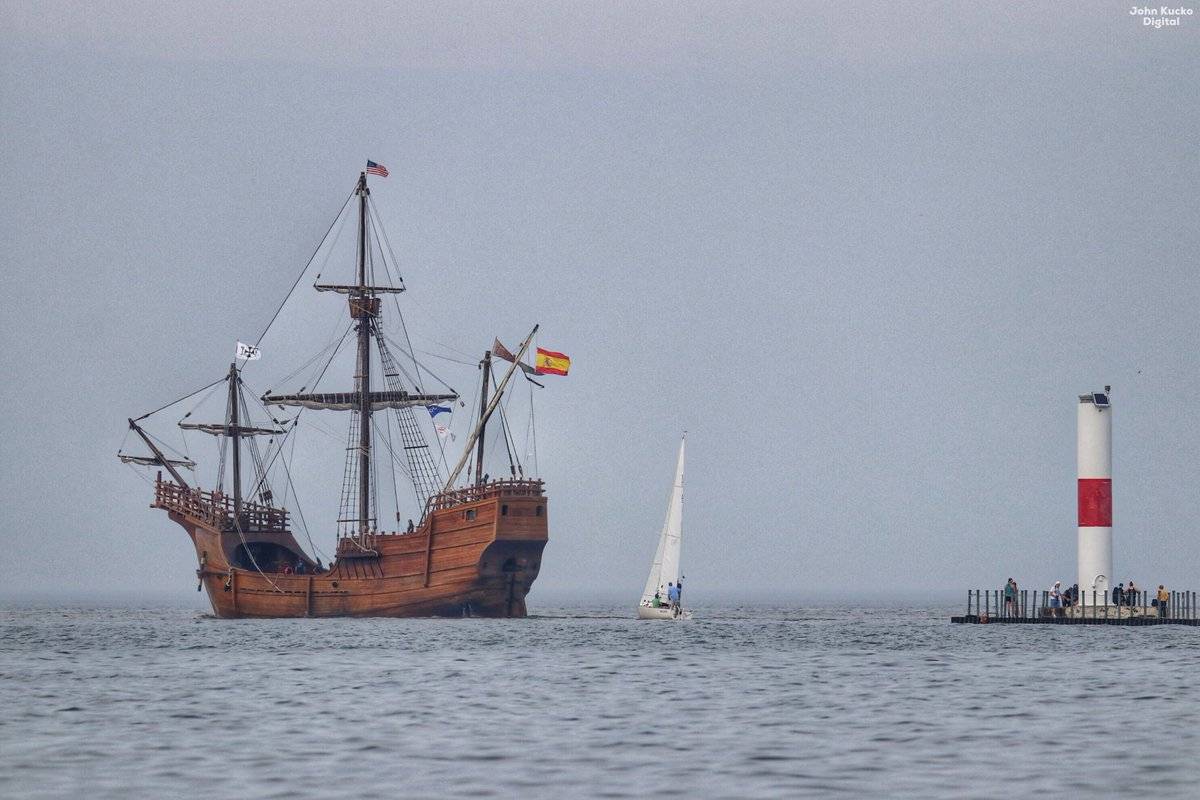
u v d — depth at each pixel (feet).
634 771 620.08
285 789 579.48
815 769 625.82
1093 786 588.50
